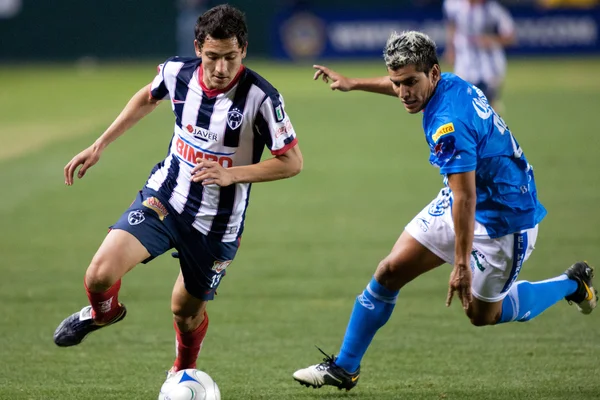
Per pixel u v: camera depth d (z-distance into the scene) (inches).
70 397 611.2
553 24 3678.6
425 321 810.2
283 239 1136.2
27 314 839.1
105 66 3649.1
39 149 1813.5
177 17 3818.9
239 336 770.2
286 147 565.3
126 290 928.3
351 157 1747.0
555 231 1140.5
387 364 692.1
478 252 595.8
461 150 536.4
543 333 770.8
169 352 727.1
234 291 914.1
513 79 3034.0
